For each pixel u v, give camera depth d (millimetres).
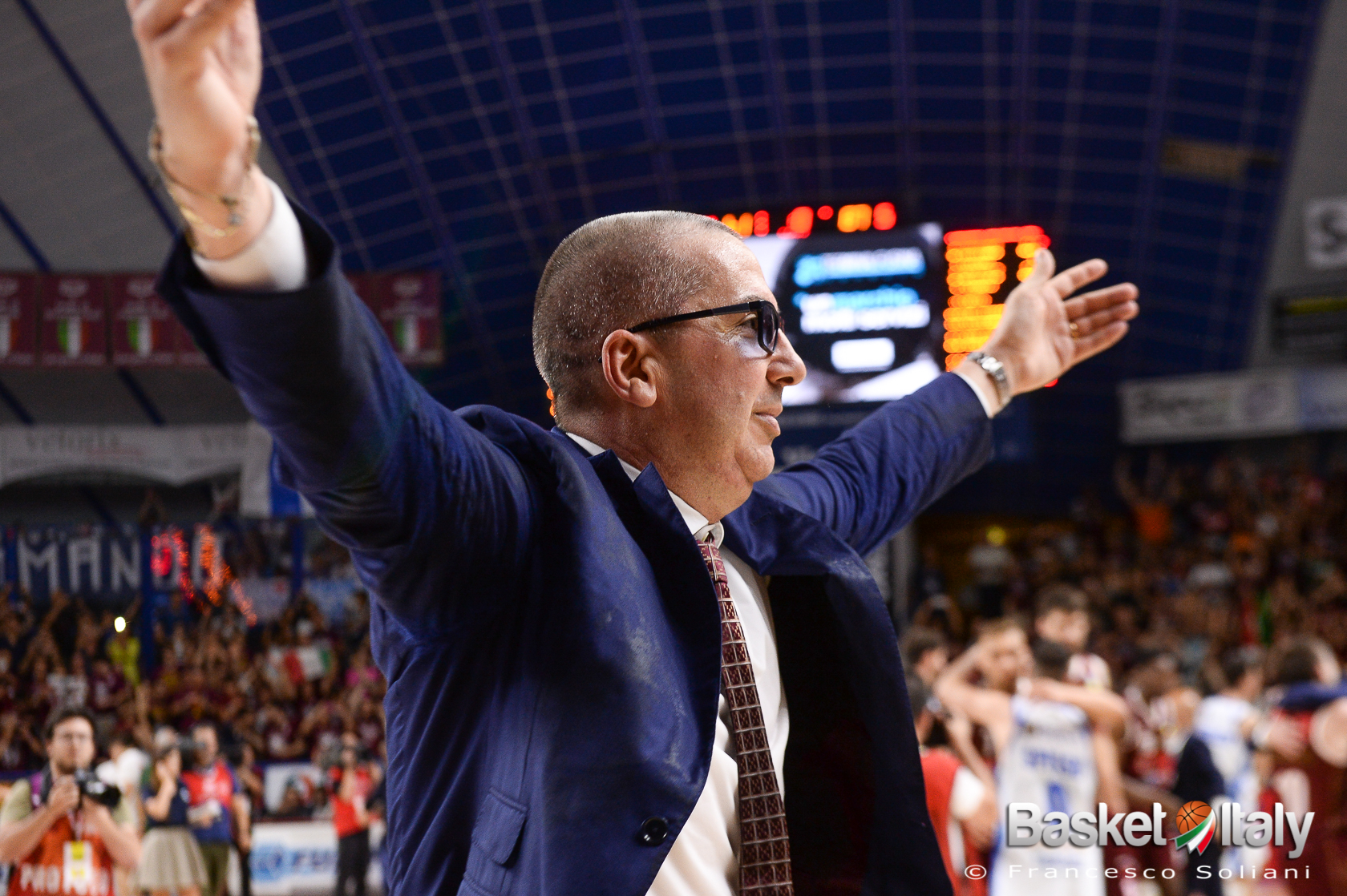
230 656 15336
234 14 658
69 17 14328
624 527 1022
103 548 15797
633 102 16516
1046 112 16625
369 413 774
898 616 13211
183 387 16906
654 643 957
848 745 1184
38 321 15648
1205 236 17312
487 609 954
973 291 13344
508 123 16422
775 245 13195
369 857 8930
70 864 4215
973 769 4379
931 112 16734
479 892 916
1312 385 17266
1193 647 13039
